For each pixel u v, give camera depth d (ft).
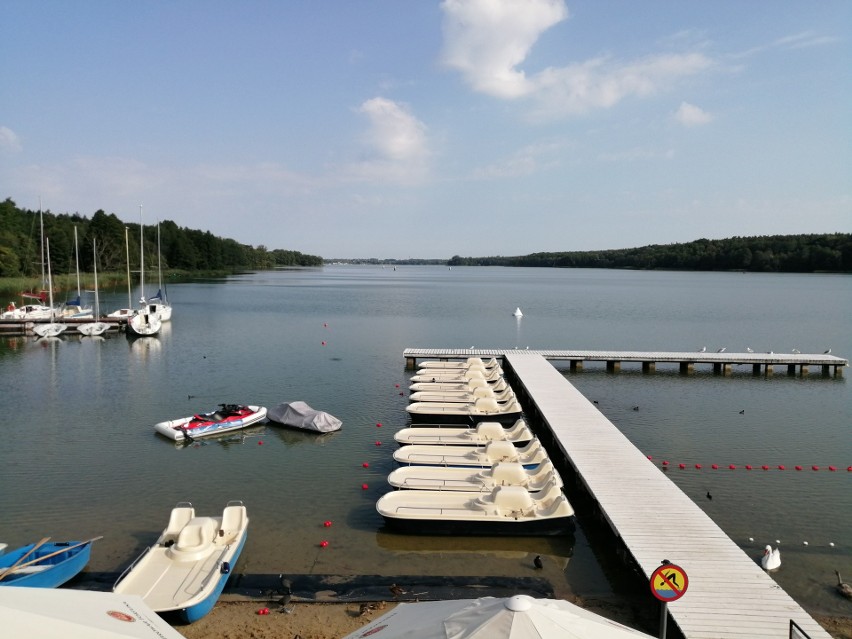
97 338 201.26
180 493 73.41
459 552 59.98
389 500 66.33
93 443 92.38
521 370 134.21
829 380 145.07
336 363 160.45
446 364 142.51
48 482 76.48
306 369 151.94
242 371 148.77
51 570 49.93
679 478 79.66
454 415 101.24
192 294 392.47
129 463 83.82
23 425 101.50
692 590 46.34
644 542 53.62
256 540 61.36
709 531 55.67
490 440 85.92
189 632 46.21
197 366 154.71
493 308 325.62
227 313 283.18
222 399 120.47
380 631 27.73
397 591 51.47
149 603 46.68
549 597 51.75
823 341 202.90
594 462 73.41
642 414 112.16
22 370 148.56
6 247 352.69
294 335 212.64
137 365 155.63
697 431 101.14
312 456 87.40
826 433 100.32
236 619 48.06
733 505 71.05
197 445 92.02
